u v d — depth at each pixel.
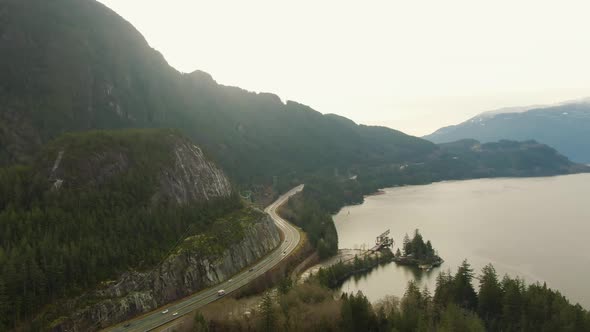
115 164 129.00
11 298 82.81
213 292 111.62
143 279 102.81
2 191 110.25
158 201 129.62
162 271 107.50
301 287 111.56
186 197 141.62
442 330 89.25
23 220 102.25
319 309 98.25
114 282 97.44
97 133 139.12
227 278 122.81
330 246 168.50
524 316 100.25
